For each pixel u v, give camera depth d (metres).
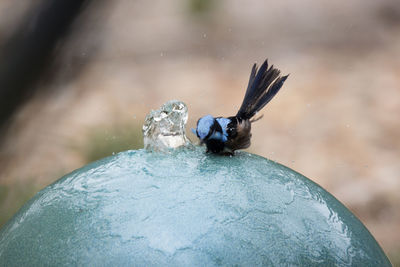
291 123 13.45
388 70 15.86
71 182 4.42
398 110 13.80
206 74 16.02
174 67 16.50
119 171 4.33
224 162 4.46
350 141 12.66
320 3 20.92
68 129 12.35
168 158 4.48
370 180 11.41
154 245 3.67
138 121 11.48
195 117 13.62
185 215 3.79
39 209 4.27
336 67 16.19
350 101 14.20
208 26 19.33
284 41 18.14
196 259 3.62
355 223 4.48
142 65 16.55
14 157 11.41
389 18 19.47
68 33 5.41
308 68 16.11
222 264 3.62
